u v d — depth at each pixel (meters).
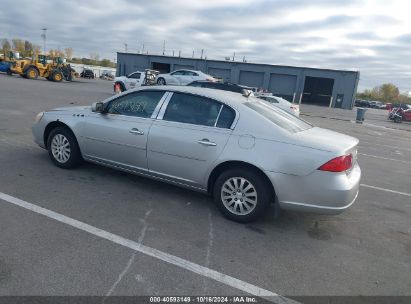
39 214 4.19
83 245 3.60
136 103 5.23
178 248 3.74
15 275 3.02
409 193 6.83
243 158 4.34
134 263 3.38
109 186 5.33
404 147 14.61
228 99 4.71
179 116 4.86
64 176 5.55
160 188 5.45
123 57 55.66
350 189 4.13
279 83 48.59
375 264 3.82
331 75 46.41
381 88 116.75
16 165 5.86
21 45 97.56
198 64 51.72
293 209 4.26
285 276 3.42
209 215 4.66
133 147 5.08
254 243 4.02
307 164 4.11
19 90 19.25
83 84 37.25
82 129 5.54
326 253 3.97
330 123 23.77
